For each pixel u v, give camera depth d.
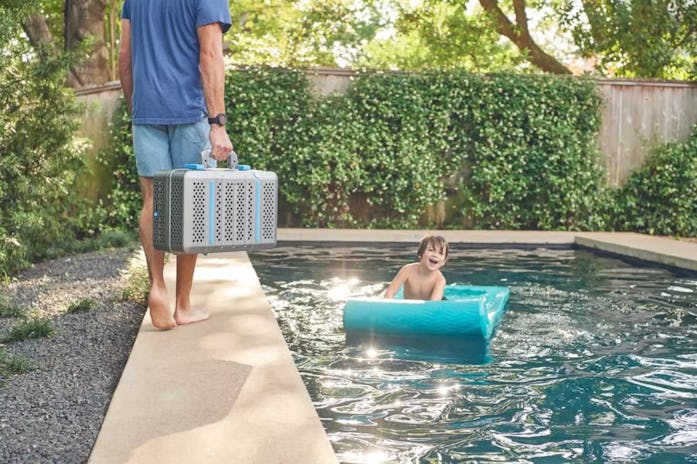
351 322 4.41
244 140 10.52
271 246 3.46
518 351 4.11
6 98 6.73
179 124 3.79
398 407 3.13
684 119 11.66
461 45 16.27
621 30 13.12
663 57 13.00
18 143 6.90
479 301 4.37
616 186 11.61
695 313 5.25
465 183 11.41
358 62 17.64
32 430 2.67
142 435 2.44
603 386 3.48
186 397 2.82
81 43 7.30
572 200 11.20
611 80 11.47
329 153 10.70
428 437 2.79
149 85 3.78
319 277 6.72
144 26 3.78
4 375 3.32
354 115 10.88
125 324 4.39
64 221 8.61
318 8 16.58
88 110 9.34
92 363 3.59
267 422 2.57
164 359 3.34
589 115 11.34
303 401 2.79
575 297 5.88
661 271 7.55
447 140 11.23
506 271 7.42
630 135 11.61
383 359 3.92
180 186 3.16
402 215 11.32
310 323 4.77
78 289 5.49
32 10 6.36
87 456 2.44
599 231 11.49
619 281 6.81
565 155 11.23
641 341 4.39
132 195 10.01
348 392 3.34
